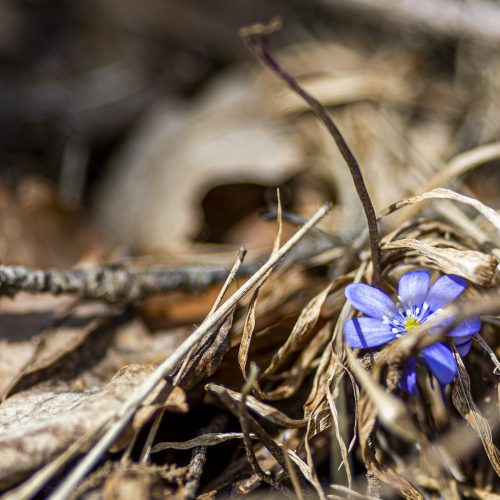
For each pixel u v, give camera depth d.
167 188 0.52
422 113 0.51
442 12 0.52
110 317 0.42
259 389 0.38
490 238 0.40
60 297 0.43
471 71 0.53
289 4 0.62
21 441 0.36
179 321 0.44
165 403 0.37
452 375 0.36
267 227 0.48
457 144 0.48
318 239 0.44
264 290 0.42
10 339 0.42
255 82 0.57
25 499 0.36
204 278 0.43
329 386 0.37
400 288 0.37
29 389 0.40
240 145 0.51
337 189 0.47
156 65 0.63
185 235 0.48
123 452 0.37
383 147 0.48
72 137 0.58
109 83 0.62
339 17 0.60
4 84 0.60
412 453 0.38
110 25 0.66
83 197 0.56
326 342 0.39
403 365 0.36
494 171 0.46
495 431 0.38
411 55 0.55
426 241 0.39
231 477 0.38
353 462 0.39
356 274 0.39
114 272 0.42
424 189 0.43
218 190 0.49
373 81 0.53
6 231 0.47
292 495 0.37
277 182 0.48
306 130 0.51
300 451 0.38
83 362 0.41
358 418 0.37
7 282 0.40
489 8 0.50
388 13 0.55
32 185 0.50
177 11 0.65
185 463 0.38
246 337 0.38
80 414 0.37
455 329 0.36
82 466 0.36
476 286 0.38
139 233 0.50
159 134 0.57
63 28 0.66
